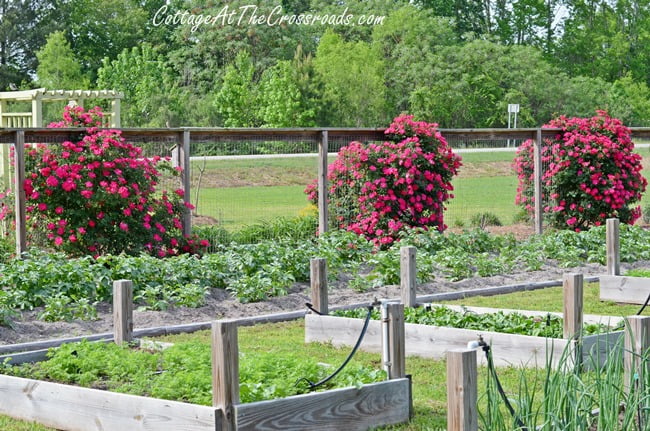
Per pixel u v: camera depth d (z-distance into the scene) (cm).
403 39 5397
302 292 1089
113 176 1261
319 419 546
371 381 592
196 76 5378
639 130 1828
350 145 1500
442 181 1552
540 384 674
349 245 1309
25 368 652
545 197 1786
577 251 1370
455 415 426
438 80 5091
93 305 932
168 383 581
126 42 6016
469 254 1364
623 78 5603
